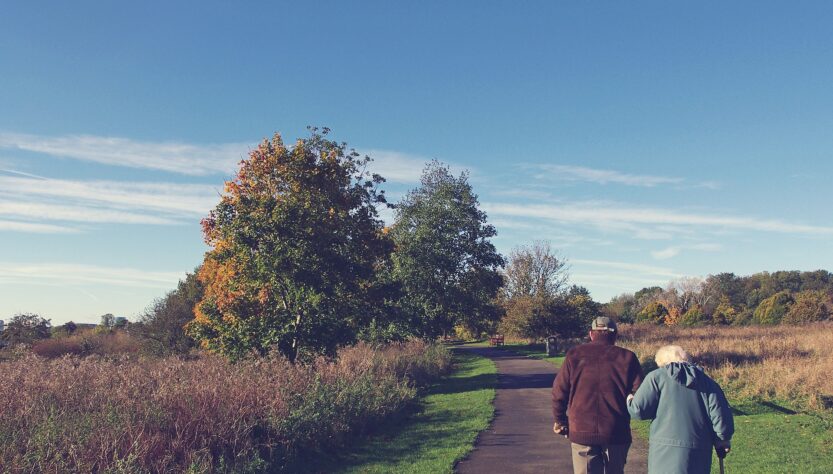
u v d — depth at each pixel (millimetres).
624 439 5414
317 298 23078
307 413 12453
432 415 16844
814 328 48250
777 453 10109
